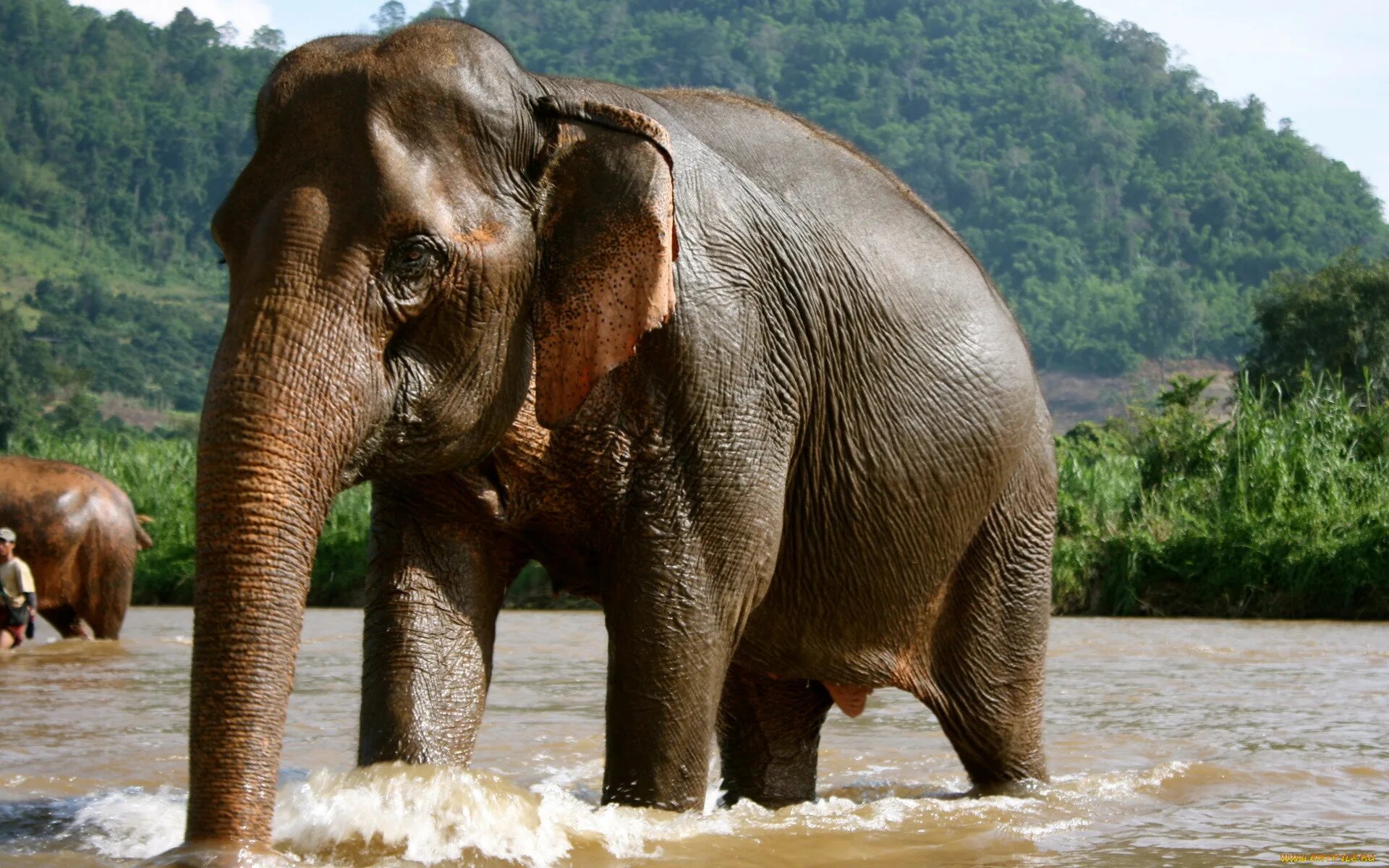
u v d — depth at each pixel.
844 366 5.69
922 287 6.03
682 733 5.15
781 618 5.94
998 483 6.31
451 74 4.45
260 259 4.11
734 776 6.63
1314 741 8.20
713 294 5.16
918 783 7.22
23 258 192.75
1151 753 7.83
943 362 6.01
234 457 3.86
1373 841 5.42
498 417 4.63
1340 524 23.25
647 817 5.07
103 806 5.58
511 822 4.81
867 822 5.64
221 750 3.70
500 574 5.35
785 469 5.47
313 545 3.96
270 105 4.39
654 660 5.09
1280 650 14.85
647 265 4.56
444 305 4.35
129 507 17.48
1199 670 12.71
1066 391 189.88
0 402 95.12
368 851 4.64
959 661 6.45
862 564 5.93
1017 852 5.17
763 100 6.18
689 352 5.06
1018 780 6.64
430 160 4.36
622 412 5.04
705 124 5.69
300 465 3.92
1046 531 6.69
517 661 14.12
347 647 15.92
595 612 23.53
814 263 5.61
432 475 5.04
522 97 4.62
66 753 7.41
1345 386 56.31
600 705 10.30
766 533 5.33
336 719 9.17
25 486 16.73
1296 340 58.03
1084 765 7.50
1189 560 23.64
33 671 12.94
